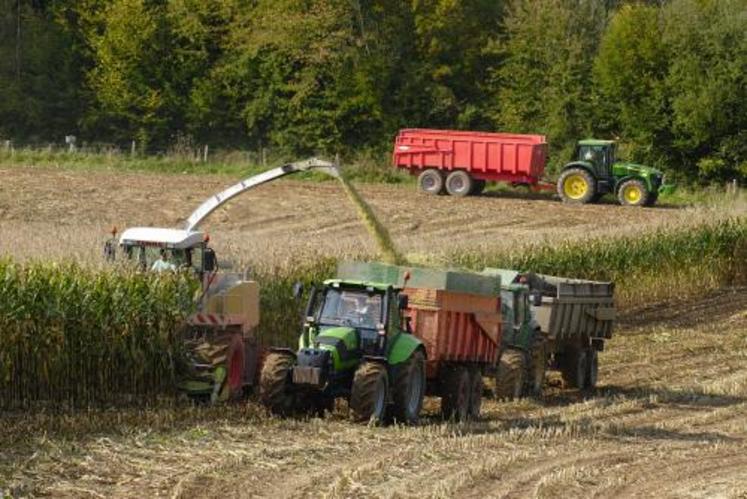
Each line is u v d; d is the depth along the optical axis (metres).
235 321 48.88
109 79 171.12
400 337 46.41
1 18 180.00
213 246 65.12
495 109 174.62
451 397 49.03
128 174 142.25
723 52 162.75
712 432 48.69
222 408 45.88
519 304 58.16
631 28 166.12
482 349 52.28
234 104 173.88
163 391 49.00
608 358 72.69
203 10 174.75
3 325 44.53
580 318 63.00
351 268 49.12
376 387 44.06
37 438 38.28
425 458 39.41
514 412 52.81
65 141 170.75
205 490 33.34
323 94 171.38
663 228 102.88
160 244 51.06
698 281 103.75
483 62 178.62
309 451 39.06
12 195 119.50
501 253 82.75
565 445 44.09
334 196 133.50
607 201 142.12
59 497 31.70
